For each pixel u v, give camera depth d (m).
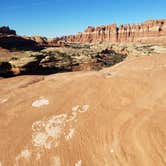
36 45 143.75
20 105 14.77
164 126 9.66
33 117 13.02
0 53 88.44
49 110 13.35
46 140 11.04
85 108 12.73
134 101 12.27
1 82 21.88
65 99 14.16
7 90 18.89
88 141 10.34
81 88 15.05
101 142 10.05
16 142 11.29
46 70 76.44
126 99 12.59
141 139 9.41
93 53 121.44
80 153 9.84
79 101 13.54
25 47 129.12
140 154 8.79
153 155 8.56
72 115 12.38
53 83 17.47
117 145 9.59
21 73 69.44
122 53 157.00
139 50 148.88
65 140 10.77
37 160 10.04
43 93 15.85
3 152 10.82
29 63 71.94
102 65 95.00
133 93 13.01
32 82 20.41
